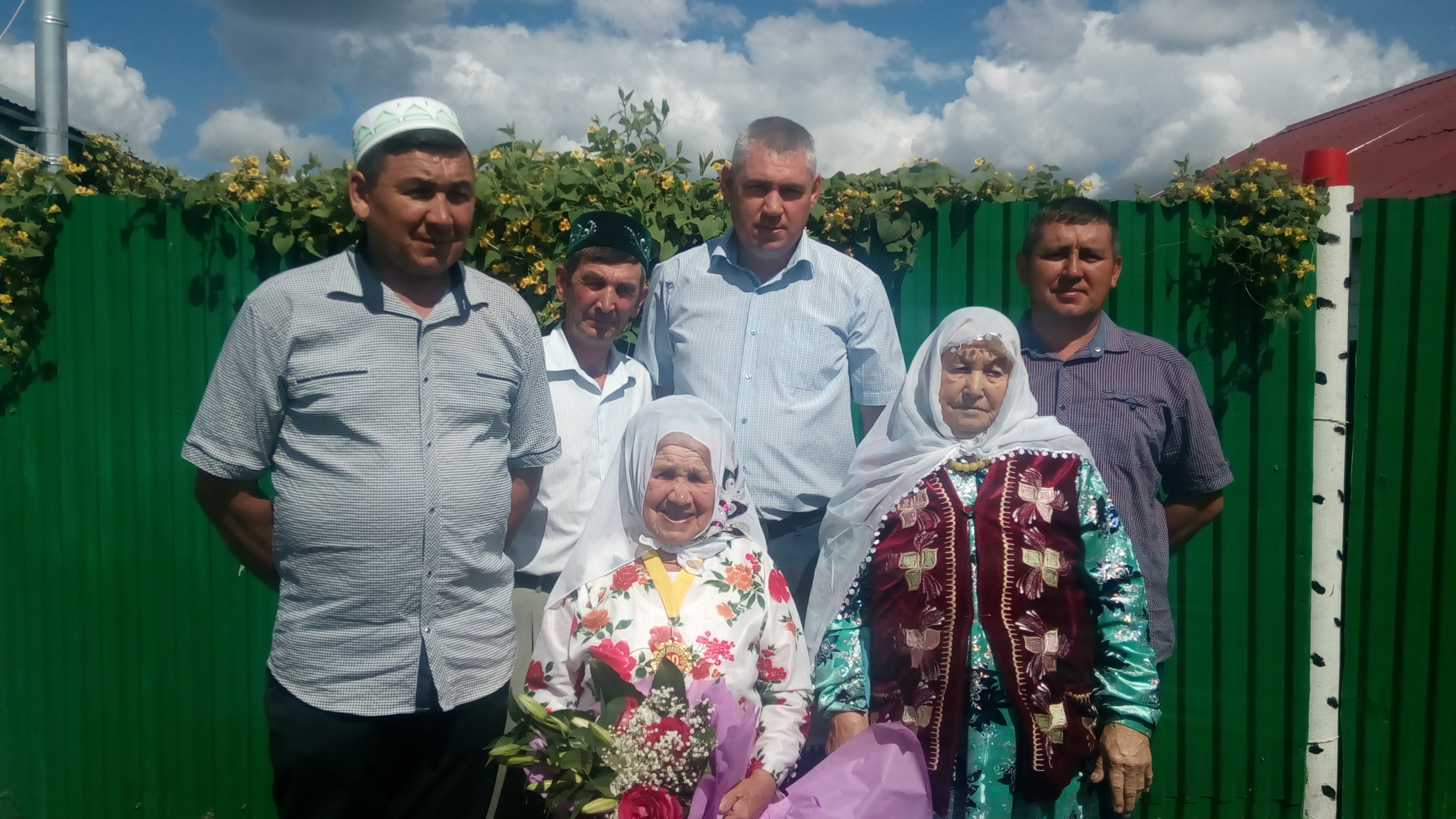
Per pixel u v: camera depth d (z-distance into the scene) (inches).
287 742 79.7
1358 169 258.8
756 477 107.7
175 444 131.2
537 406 90.0
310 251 124.4
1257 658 131.1
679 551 82.3
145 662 133.0
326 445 77.5
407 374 78.7
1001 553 80.2
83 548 131.4
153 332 129.7
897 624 81.7
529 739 74.3
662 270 117.5
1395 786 131.7
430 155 76.6
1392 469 130.0
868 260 132.5
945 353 86.9
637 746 69.8
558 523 105.0
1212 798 133.3
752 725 75.4
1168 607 101.2
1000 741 78.7
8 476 130.0
